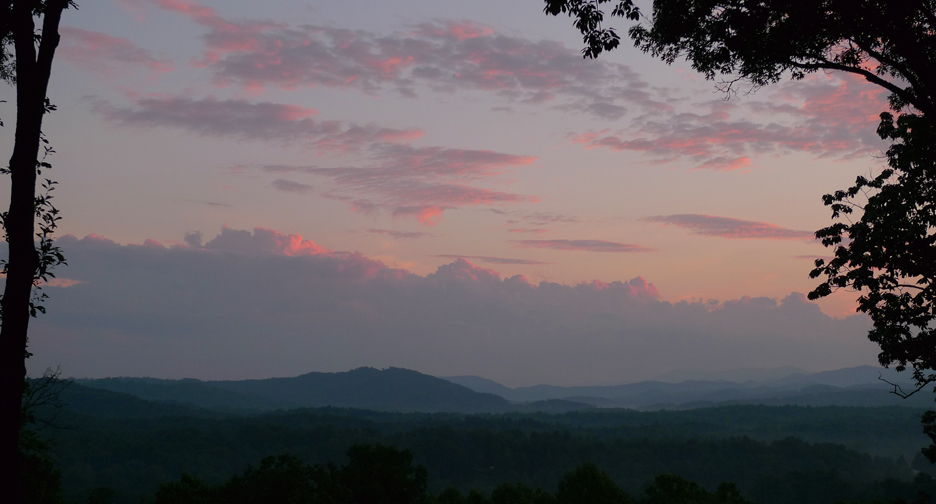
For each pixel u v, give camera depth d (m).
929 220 20.64
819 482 177.00
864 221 21.09
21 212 11.97
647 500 64.25
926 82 15.05
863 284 21.55
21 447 19.22
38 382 17.77
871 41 16.48
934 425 26.81
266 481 51.41
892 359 23.31
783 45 16.33
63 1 12.73
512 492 76.75
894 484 156.62
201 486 53.12
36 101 12.31
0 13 12.14
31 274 12.09
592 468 71.25
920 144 20.33
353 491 56.06
